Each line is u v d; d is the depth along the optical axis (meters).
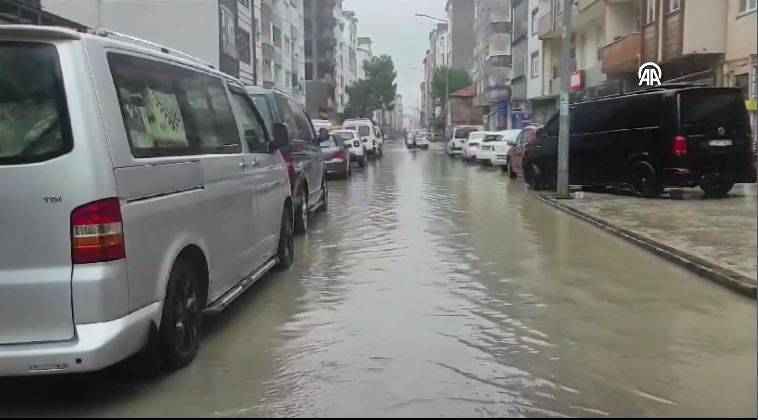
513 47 51.19
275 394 4.30
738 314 6.00
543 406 4.09
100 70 4.10
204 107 5.61
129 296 4.06
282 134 7.67
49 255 3.86
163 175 4.52
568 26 14.76
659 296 6.65
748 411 3.99
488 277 7.55
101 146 3.94
